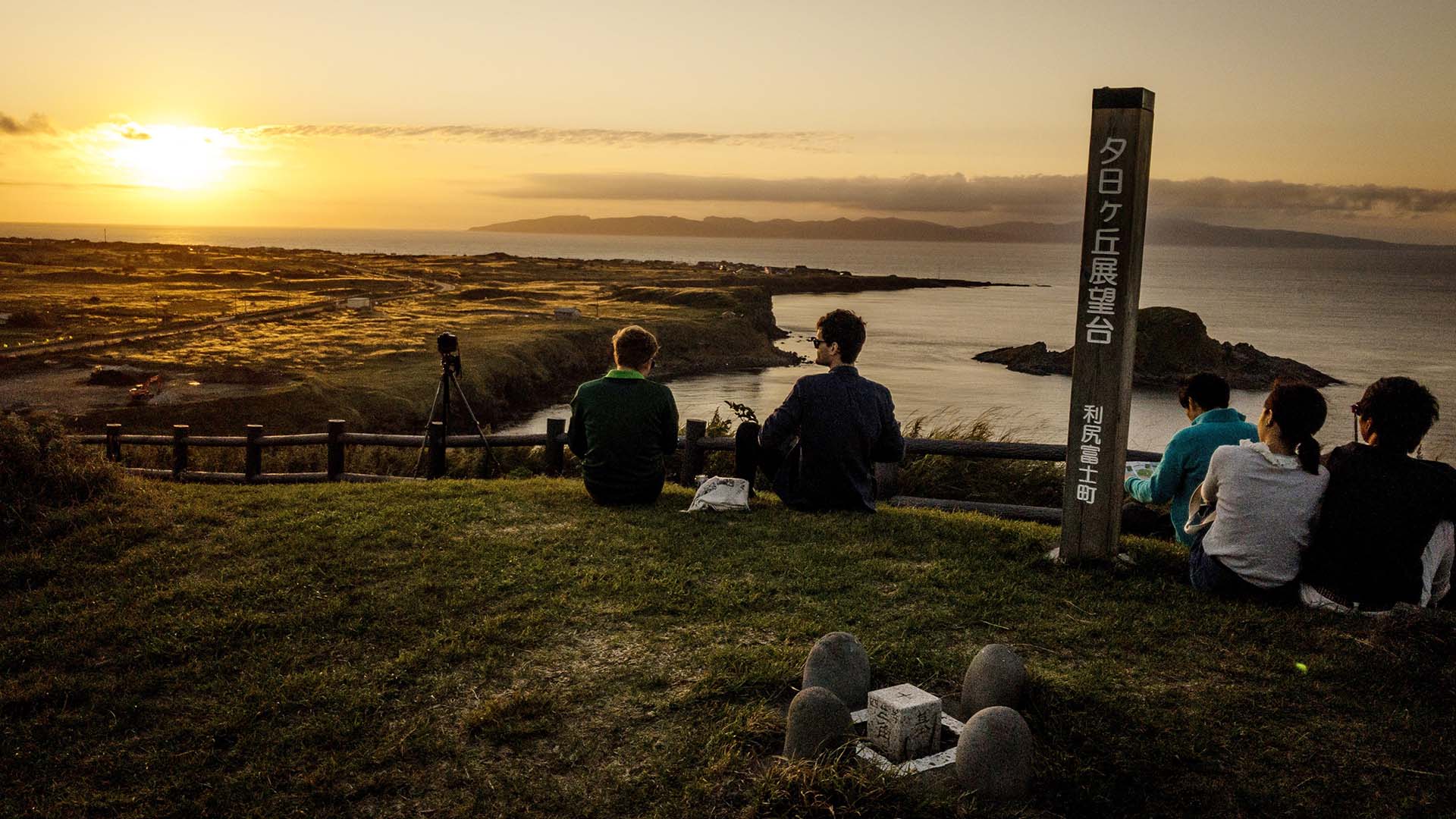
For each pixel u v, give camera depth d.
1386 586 4.31
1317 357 90.06
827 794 2.87
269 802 3.10
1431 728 3.35
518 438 9.74
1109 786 2.98
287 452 14.00
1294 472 4.53
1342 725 3.40
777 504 7.27
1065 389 69.56
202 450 14.11
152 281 131.75
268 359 58.03
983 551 5.72
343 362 58.59
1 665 4.15
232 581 5.23
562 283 163.00
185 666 4.13
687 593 4.93
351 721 3.60
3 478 6.53
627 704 3.70
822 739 3.12
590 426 7.14
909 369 80.62
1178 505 5.60
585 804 3.04
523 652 4.22
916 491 8.73
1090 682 3.75
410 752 3.38
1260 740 3.29
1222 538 4.72
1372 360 88.25
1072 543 5.35
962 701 3.57
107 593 5.08
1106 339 5.05
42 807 3.08
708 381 74.31
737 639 4.31
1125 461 5.25
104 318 79.38
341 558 5.65
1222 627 4.31
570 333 79.06
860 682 3.56
